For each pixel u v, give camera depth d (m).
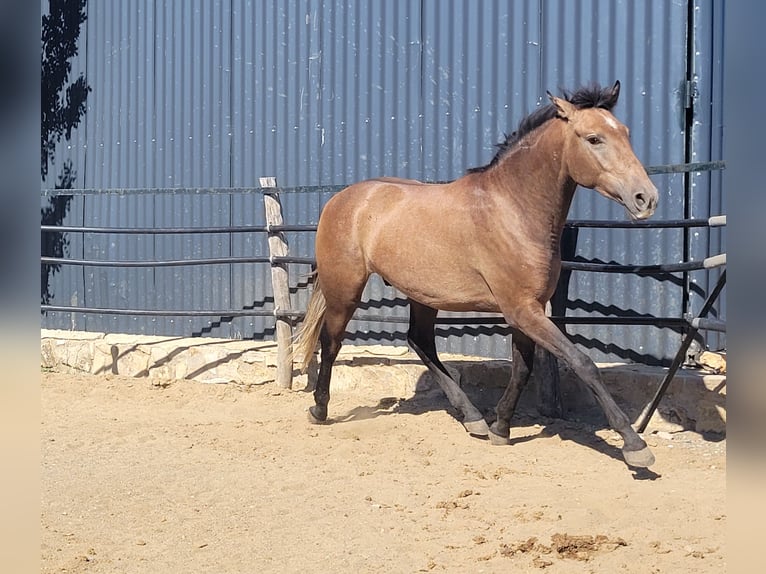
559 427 5.68
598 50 6.25
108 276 9.03
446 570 3.39
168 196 8.55
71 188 9.41
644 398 5.64
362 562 3.50
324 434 5.69
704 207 5.88
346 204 5.69
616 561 3.42
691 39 5.95
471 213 5.02
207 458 5.20
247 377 7.25
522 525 3.88
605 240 6.20
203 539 3.82
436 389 6.45
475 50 6.78
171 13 8.50
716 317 5.86
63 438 5.74
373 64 7.28
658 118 6.04
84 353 8.19
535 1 6.50
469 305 5.19
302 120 7.68
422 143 7.06
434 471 4.83
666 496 4.20
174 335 8.48
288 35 7.74
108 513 4.20
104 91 9.06
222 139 8.19
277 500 4.38
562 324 6.06
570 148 4.55
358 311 7.32
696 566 3.34
